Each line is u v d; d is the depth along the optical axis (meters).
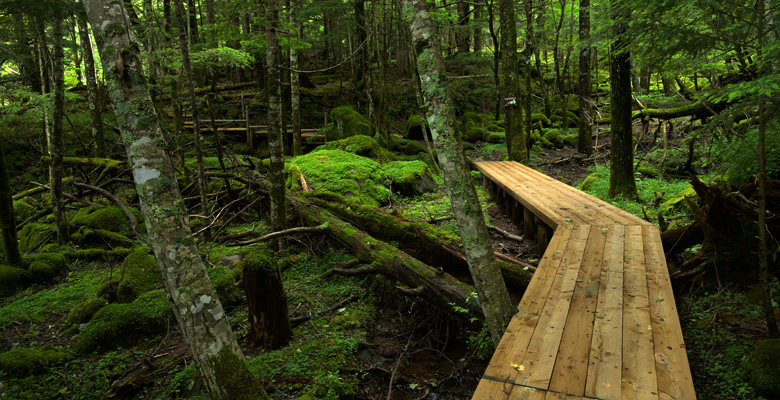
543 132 17.05
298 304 5.20
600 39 7.83
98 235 7.52
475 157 13.98
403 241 6.23
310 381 3.62
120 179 9.16
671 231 4.89
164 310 4.70
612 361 2.39
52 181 7.36
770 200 4.23
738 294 4.23
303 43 7.03
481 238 3.02
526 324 2.86
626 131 7.89
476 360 4.11
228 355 2.55
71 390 3.61
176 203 2.51
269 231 7.24
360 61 19.20
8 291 6.05
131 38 2.45
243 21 15.39
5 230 6.39
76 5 5.90
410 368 4.10
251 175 8.55
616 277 3.60
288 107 16.92
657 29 3.85
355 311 5.02
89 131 13.90
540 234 6.22
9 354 3.91
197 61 7.61
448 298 4.50
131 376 3.80
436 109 2.96
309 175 8.98
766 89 2.74
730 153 5.21
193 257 2.52
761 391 2.91
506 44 10.70
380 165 10.22
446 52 22.45
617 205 7.50
